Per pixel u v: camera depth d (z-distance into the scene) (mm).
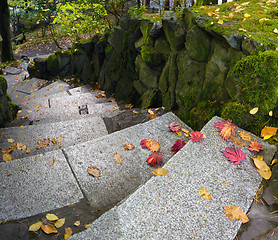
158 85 3568
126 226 1428
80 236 1382
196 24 2705
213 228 1397
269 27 2352
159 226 1419
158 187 1665
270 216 1455
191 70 2818
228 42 2232
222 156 1879
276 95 1956
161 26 3342
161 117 2814
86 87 5875
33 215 1647
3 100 3580
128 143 2402
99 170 2072
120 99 4703
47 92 6273
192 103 2764
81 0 5492
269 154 1870
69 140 2781
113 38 4746
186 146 1987
